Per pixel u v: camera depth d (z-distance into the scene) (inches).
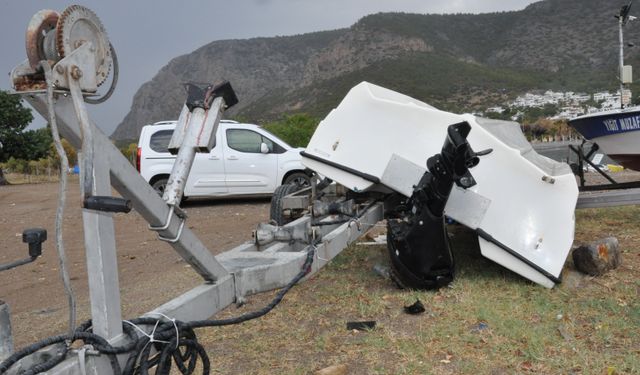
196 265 100.0
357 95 203.9
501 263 179.3
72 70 66.1
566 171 209.2
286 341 152.5
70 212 491.5
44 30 69.4
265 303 182.4
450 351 139.6
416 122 191.3
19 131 1572.3
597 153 351.3
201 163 461.1
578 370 128.0
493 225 179.3
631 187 290.7
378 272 205.6
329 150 203.2
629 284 183.3
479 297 174.1
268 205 471.8
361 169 194.2
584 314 159.6
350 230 174.4
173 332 83.0
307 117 1187.3
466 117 187.2
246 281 113.3
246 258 129.1
